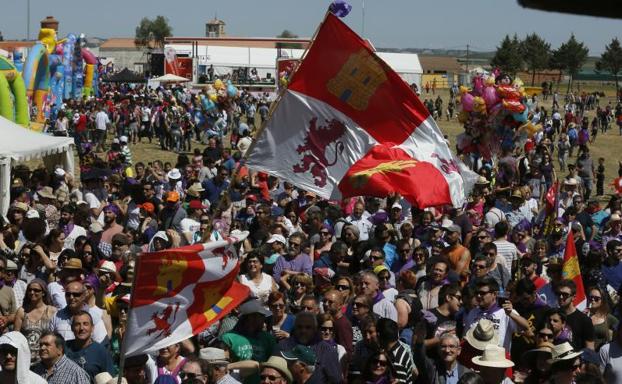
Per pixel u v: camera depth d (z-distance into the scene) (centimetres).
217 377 1119
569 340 1317
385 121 1334
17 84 4806
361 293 1428
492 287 1321
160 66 11844
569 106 9794
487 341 1172
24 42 12775
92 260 1739
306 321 1191
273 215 2327
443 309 1381
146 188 2581
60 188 2881
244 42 13375
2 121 3281
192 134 6519
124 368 1070
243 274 1612
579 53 16425
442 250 1842
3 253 1820
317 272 1739
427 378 1207
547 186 4069
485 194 2909
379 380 1121
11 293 1511
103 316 1381
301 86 1323
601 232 2666
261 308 1264
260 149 1337
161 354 1180
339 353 1228
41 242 1800
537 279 1723
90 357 1180
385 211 2514
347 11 1291
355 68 1311
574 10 277
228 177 2873
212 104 6359
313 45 1310
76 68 7338
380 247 1884
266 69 12450
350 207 2572
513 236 2223
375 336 1202
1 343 1066
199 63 12200
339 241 1853
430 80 16862
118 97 7862
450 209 2430
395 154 1324
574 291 1410
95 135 5691
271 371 1048
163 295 1016
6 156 2925
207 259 1031
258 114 9256
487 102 4012
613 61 15962
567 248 1664
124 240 1773
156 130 6278
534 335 1334
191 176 3409
